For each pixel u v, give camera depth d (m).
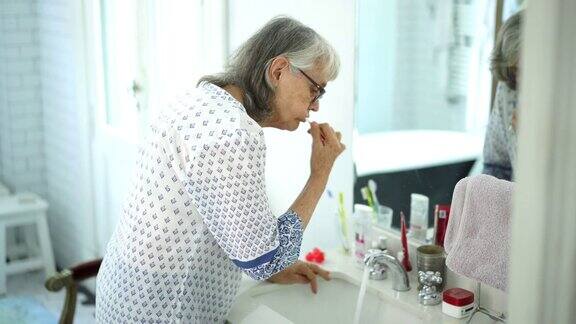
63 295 3.93
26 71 4.28
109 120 3.70
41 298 3.89
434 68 1.78
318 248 2.13
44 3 4.07
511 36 1.56
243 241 1.46
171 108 1.57
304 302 1.90
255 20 2.37
